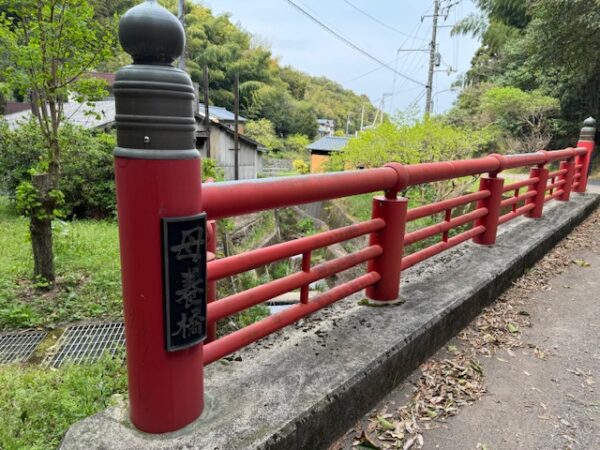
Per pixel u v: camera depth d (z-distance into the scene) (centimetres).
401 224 229
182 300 121
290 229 1128
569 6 1104
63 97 509
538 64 1323
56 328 413
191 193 116
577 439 177
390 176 215
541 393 208
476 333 261
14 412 226
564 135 1567
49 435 204
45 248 491
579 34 1148
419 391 203
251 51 4328
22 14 434
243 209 144
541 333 268
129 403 135
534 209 470
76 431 130
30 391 251
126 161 109
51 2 420
